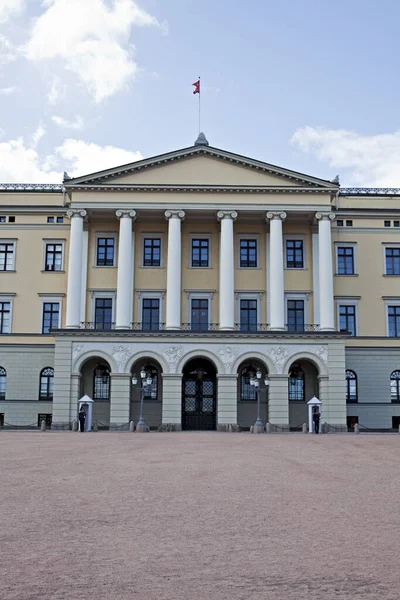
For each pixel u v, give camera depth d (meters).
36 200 63.12
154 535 14.49
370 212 63.00
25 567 12.20
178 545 13.71
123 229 57.56
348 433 52.41
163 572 11.96
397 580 11.52
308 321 59.78
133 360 55.00
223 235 57.78
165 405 54.62
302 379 59.28
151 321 59.75
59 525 15.31
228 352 55.19
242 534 14.60
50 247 62.25
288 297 59.97
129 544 13.77
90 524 15.43
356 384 60.88
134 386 58.31
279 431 54.28
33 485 20.11
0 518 15.95
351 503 17.97
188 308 59.81
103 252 60.72
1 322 61.19
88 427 52.06
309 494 19.19
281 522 15.71
